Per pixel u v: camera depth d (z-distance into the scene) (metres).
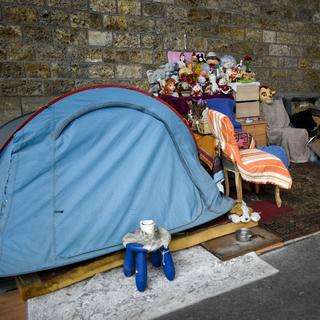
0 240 1.83
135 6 4.14
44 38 3.75
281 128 4.55
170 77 4.27
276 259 2.10
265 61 5.30
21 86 3.74
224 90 4.26
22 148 1.99
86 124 2.08
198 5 4.54
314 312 1.62
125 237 1.87
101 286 1.84
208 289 1.80
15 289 1.87
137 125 2.21
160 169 2.23
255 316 1.60
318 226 2.51
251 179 2.65
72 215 1.95
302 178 3.71
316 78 5.92
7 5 3.53
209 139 3.17
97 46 4.03
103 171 2.07
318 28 5.75
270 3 5.13
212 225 2.33
